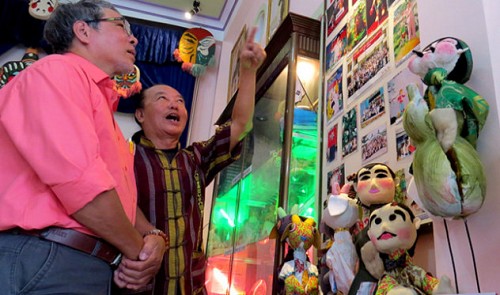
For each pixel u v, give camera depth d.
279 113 2.04
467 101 0.90
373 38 1.64
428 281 0.93
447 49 0.97
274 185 1.95
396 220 0.97
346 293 1.13
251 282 2.02
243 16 4.07
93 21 1.12
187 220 1.43
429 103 1.02
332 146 1.81
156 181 1.43
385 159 1.41
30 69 0.93
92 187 0.83
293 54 2.01
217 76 4.53
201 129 4.30
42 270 0.81
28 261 0.81
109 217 0.86
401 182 1.29
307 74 2.02
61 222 0.85
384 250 0.97
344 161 1.69
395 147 1.37
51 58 0.96
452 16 1.11
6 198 0.85
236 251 2.35
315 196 1.80
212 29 4.72
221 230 2.79
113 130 1.04
